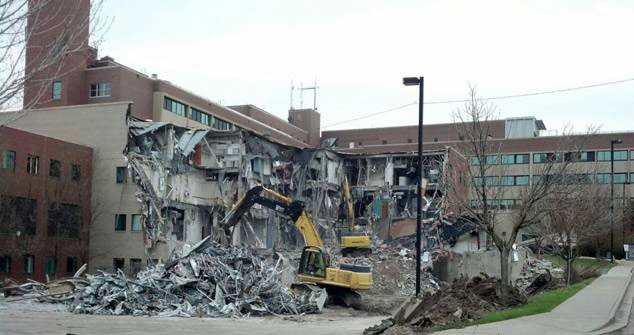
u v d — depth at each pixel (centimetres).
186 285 3259
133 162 5334
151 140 5541
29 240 4716
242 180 5991
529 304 2264
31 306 3244
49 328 2142
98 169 5388
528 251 5834
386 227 6962
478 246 5819
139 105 7606
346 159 7900
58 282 3700
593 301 2409
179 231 5597
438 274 5138
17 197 4662
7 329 2075
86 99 7369
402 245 6131
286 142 10275
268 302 3203
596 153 9962
